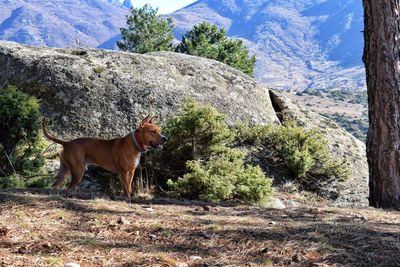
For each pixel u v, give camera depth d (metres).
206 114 10.15
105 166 7.95
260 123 13.63
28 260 4.12
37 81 12.57
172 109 12.66
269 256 4.65
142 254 4.49
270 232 5.32
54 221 5.35
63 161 7.89
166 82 13.38
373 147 8.80
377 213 7.37
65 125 11.85
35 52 13.62
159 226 5.36
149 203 7.17
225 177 9.09
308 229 5.55
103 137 11.84
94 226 5.27
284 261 4.56
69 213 5.71
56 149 11.28
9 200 5.98
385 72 8.55
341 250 4.89
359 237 5.35
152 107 12.57
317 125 14.97
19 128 9.40
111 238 4.91
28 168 9.59
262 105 14.47
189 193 9.02
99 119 12.09
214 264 4.36
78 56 13.70
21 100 9.41
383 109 8.59
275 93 15.61
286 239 5.10
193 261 4.40
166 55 15.95
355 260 4.66
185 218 5.86
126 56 14.02
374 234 5.55
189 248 4.77
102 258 4.32
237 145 12.40
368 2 8.66
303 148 12.12
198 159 10.30
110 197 7.30
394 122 8.55
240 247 4.85
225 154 10.34
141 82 13.08
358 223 6.19
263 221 5.97
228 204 7.97
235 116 13.40
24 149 10.01
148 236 5.05
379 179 8.73
